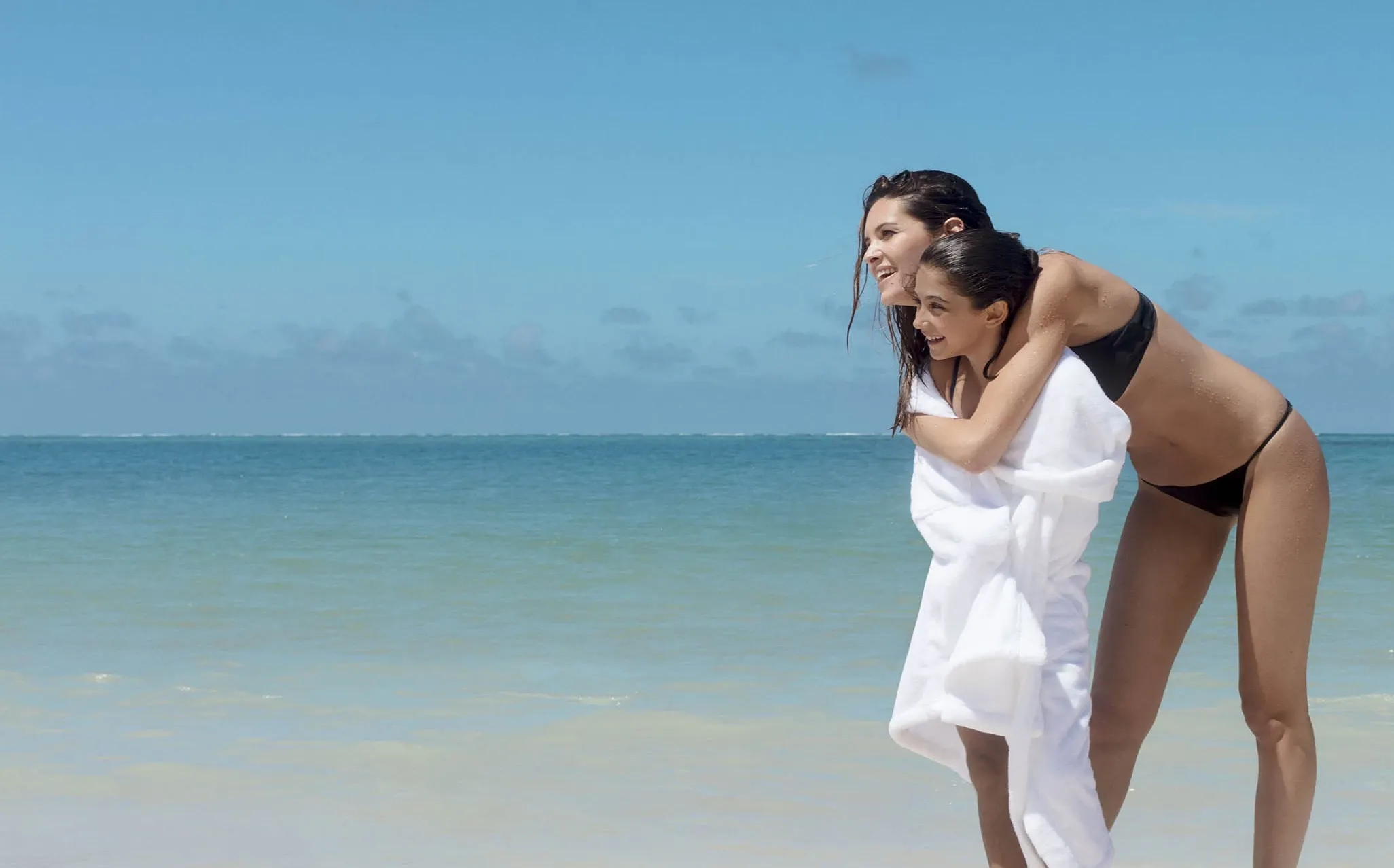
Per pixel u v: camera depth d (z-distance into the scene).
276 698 5.52
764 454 56.75
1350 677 5.73
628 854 3.69
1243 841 3.76
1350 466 30.09
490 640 6.81
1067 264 2.67
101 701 5.48
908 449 64.44
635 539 11.62
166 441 174.25
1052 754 2.57
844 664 6.20
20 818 3.98
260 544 11.30
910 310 2.88
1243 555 2.93
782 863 3.62
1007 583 2.55
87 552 10.73
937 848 3.74
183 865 3.60
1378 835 3.77
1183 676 5.73
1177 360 2.82
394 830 3.89
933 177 2.87
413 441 168.12
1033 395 2.57
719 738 4.89
